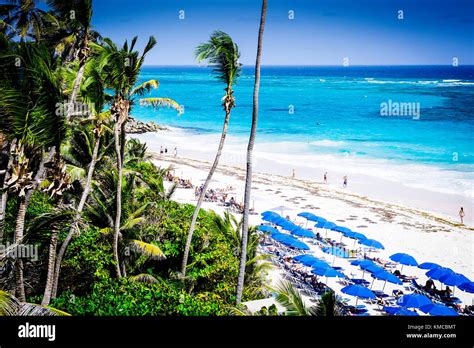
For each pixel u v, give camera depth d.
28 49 8.62
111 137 19.03
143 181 24.41
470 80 176.50
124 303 10.20
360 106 102.06
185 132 74.31
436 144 59.38
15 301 8.09
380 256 25.41
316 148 58.84
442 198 37.69
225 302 13.88
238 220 30.61
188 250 15.39
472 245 27.08
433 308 16.06
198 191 37.72
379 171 46.53
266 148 59.56
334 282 21.52
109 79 12.98
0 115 8.47
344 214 33.16
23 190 8.91
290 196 37.81
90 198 17.45
